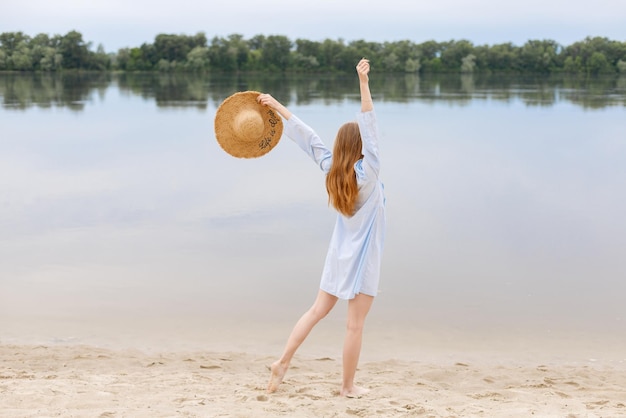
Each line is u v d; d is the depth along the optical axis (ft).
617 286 27.40
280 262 30.48
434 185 48.98
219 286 27.12
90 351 19.80
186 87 161.99
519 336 22.12
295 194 45.80
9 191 45.73
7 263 29.76
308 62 219.82
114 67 219.82
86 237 34.32
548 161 59.52
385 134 79.10
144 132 80.74
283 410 13.08
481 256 31.53
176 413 12.64
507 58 223.10
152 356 19.48
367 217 13.53
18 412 12.44
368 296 13.92
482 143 71.67
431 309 24.66
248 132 14.32
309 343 21.43
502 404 14.34
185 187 48.11
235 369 18.39
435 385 16.97
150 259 30.66
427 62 225.15
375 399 14.34
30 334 21.67
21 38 216.54
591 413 13.37
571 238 34.71
